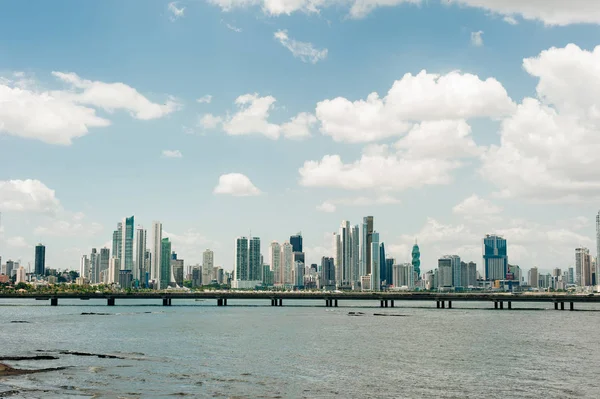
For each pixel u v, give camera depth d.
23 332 184.25
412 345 157.00
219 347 148.62
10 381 98.25
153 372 109.00
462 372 114.19
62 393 90.19
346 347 151.50
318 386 99.25
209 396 90.19
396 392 95.44
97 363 118.19
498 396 93.31
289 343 159.12
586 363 126.44
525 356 136.88
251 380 103.44
